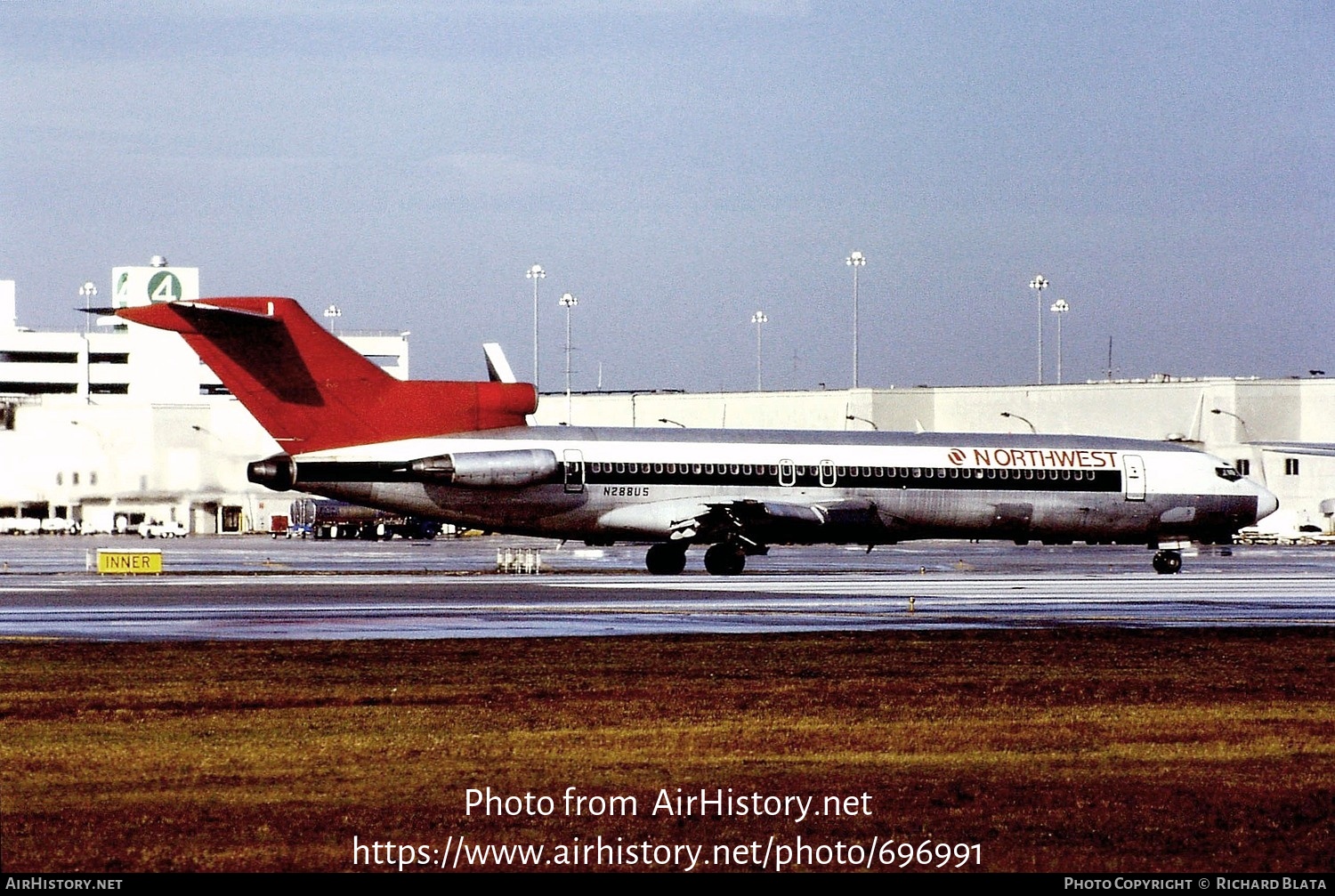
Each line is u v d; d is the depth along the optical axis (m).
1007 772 46.12
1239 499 151.00
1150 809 41.66
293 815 40.22
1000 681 65.00
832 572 143.75
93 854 36.50
